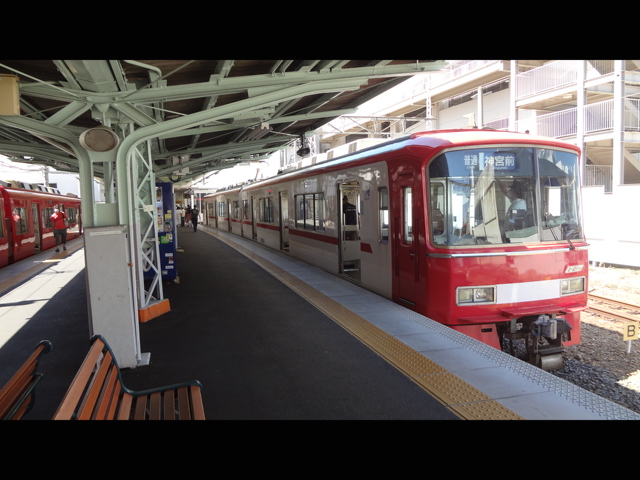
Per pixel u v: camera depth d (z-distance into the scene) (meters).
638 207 12.89
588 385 6.16
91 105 4.98
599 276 12.36
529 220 6.41
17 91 4.18
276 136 12.90
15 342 6.07
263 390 4.29
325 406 3.93
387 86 8.79
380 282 7.95
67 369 5.04
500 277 6.15
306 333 6.02
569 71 17.89
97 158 4.90
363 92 9.53
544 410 3.76
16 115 4.25
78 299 8.64
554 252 6.39
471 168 6.26
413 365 4.81
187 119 5.20
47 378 4.78
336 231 10.19
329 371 4.72
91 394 2.58
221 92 5.35
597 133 16.55
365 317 6.63
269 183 16.55
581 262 6.59
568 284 6.50
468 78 24.75
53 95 4.64
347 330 6.09
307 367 4.85
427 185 6.36
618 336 7.85
